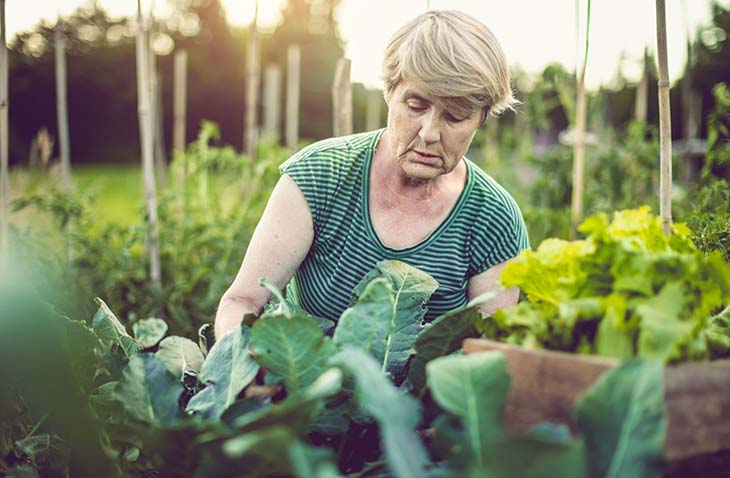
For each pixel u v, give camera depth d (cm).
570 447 74
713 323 117
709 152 257
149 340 165
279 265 165
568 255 107
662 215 146
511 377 98
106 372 133
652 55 417
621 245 100
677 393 89
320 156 169
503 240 171
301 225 166
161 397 113
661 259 97
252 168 388
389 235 168
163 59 1934
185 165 398
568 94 422
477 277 175
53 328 121
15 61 1371
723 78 841
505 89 152
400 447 82
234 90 2027
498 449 75
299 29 2155
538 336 103
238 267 345
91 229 363
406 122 150
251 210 370
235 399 113
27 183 434
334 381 89
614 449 82
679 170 387
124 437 115
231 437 91
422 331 128
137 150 1933
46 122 1570
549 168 422
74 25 1934
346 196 167
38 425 133
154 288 312
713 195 214
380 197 168
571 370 93
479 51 145
